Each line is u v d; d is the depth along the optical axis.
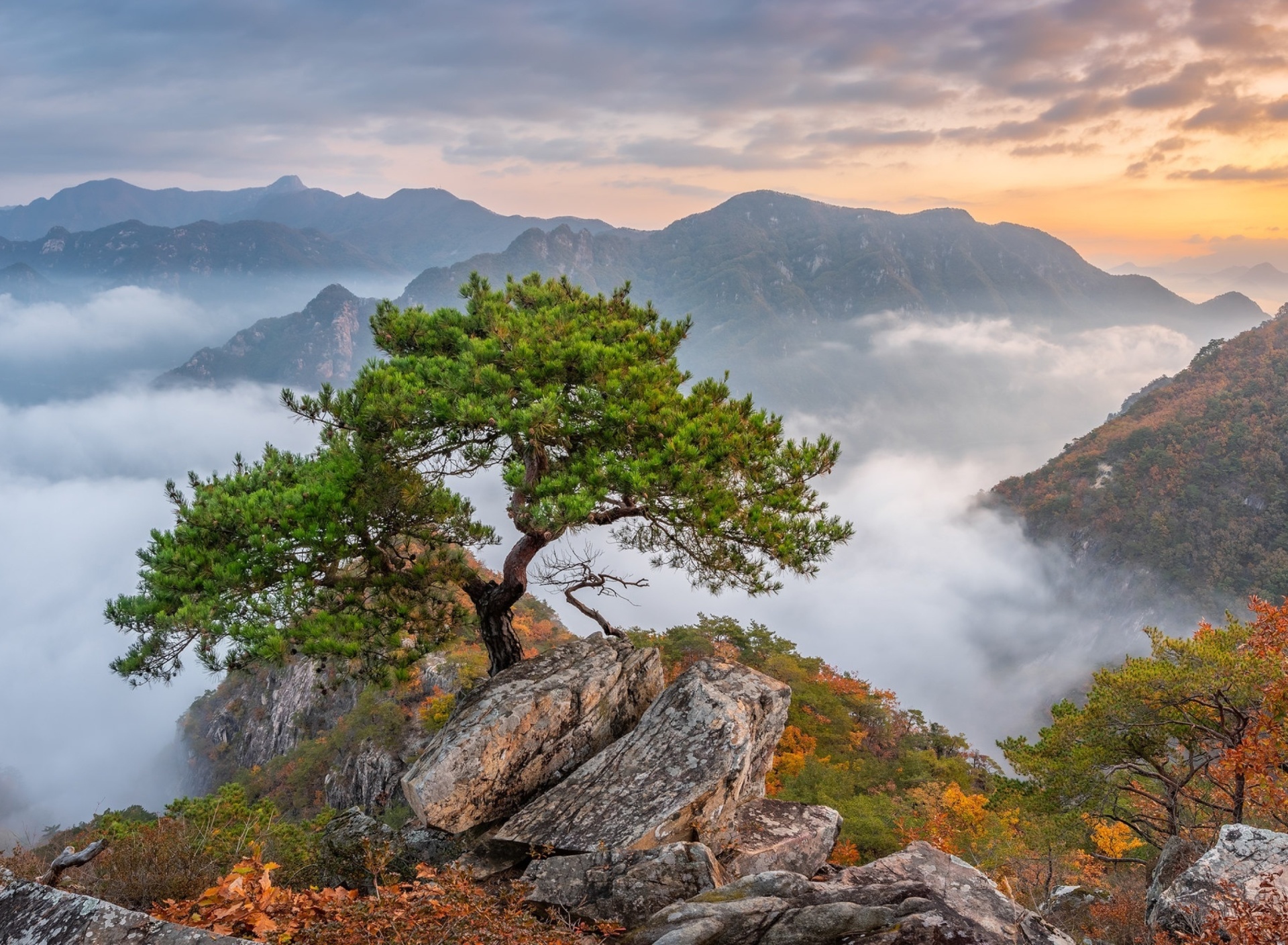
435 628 12.15
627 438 12.01
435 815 9.09
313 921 4.89
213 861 8.03
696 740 9.14
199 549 10.98
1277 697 14.85
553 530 11.41
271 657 9.93
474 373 12.47
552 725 10.03
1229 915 6.68
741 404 12.58
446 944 4.71
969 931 5.48
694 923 5.72
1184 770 19.64
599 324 14.17
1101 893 14.23
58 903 3.30
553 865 7.66
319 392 12.64
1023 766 19.84
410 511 11.73
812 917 5.81
